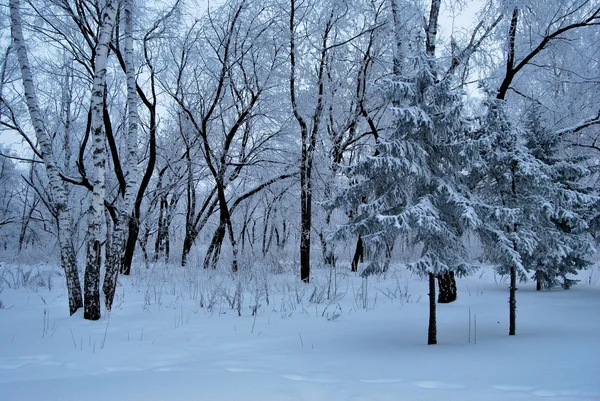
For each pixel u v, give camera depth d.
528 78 14.95
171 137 20.19
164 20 14.56
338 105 17.05
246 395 3.49
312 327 7.48
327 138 17.09
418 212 5.79
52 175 8.59
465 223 6.01
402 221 5.79
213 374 4.31
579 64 13.91
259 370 4.60
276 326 7.53
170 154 19.92
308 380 4.12
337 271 16.61
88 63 15.48
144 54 15.29
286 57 15.78
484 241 6.70
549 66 12.44
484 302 9.76
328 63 15.90
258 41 15.68
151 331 7.02
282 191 19.69
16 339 6.32
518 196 7.67
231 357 5.44
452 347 5.90
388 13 14.94
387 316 8.45
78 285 8.35
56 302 9.38
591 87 14.12
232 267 14.88
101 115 8.33
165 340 6.43
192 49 16.72
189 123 18.42
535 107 11.34
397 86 6.28
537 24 12.43
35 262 19.25
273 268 16.23
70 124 19.16
